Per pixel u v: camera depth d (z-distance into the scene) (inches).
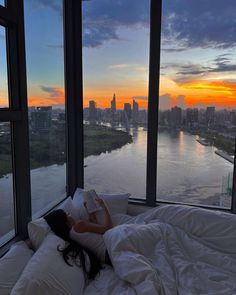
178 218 80.3
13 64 72.9
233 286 57.6
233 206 101.6
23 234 78.7
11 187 76.4
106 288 60.1
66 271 57.6
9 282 53.1
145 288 54.7
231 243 72.6
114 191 116.0
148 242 69.9
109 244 70.2
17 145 75.5
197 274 61.8
